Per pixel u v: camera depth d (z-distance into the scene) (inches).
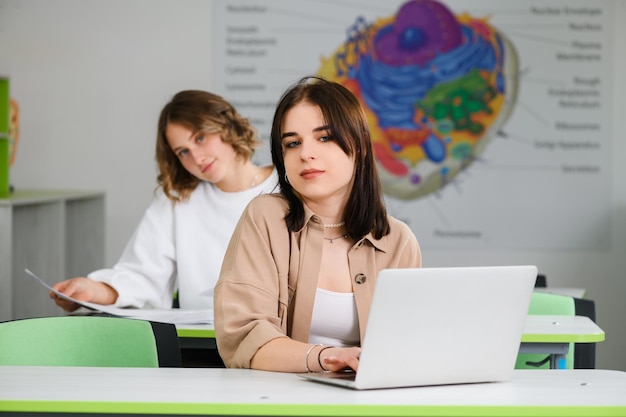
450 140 275.7
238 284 97.7
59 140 277.6
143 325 110.9
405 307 80.3
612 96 274.8
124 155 277.6
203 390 79.9
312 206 101.7
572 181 275.6
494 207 275.9
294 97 98.6
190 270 152.4
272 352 91.7
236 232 101.4
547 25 274.7
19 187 277.1
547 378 89.7
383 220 102.4
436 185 276.2
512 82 275.3
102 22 276.2
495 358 86.0
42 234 240.5
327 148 97.4
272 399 76.0
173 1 275.3
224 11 274.8
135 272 152.2
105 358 110.3
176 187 154.2
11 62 276.4
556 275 276.5
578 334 119.2
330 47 275.4
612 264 276.2
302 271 99.9
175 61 275.9
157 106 276.8
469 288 82.9
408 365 81.9
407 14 275.3
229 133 151.3
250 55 275.0
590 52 274.7
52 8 276.4
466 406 74.6
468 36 275.1
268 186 154.9
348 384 81.5
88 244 268.7
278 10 274.8
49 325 109.7
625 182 275.4
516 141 275.7
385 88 275.9
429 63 275.6
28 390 79.6
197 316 133.8
